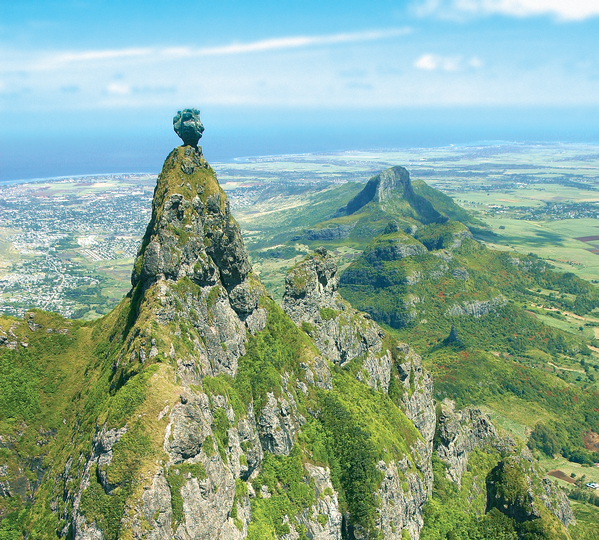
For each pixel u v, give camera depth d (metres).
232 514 89.81
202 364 102.19
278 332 135.62
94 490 80.25
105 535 76.38
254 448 107.31
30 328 124.62
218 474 87.31
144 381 86.81
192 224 112.94
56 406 113.12
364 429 129.88
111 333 117.69
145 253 106.69
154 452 80.44
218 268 121.12
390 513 123.38
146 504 76.94
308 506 110.00
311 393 133.25
